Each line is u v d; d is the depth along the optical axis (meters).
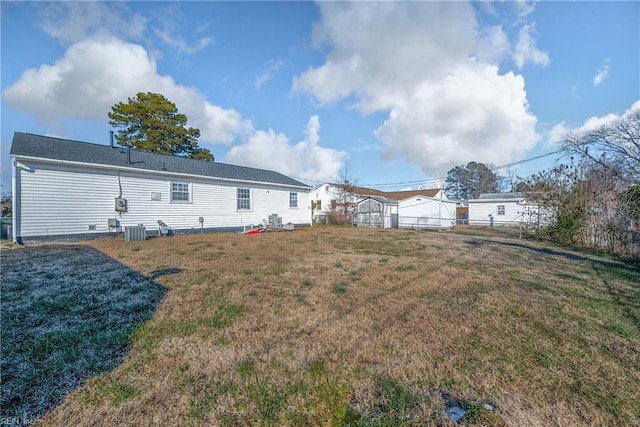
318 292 4.30
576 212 10.78
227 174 14.65
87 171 9.95
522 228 15.54
